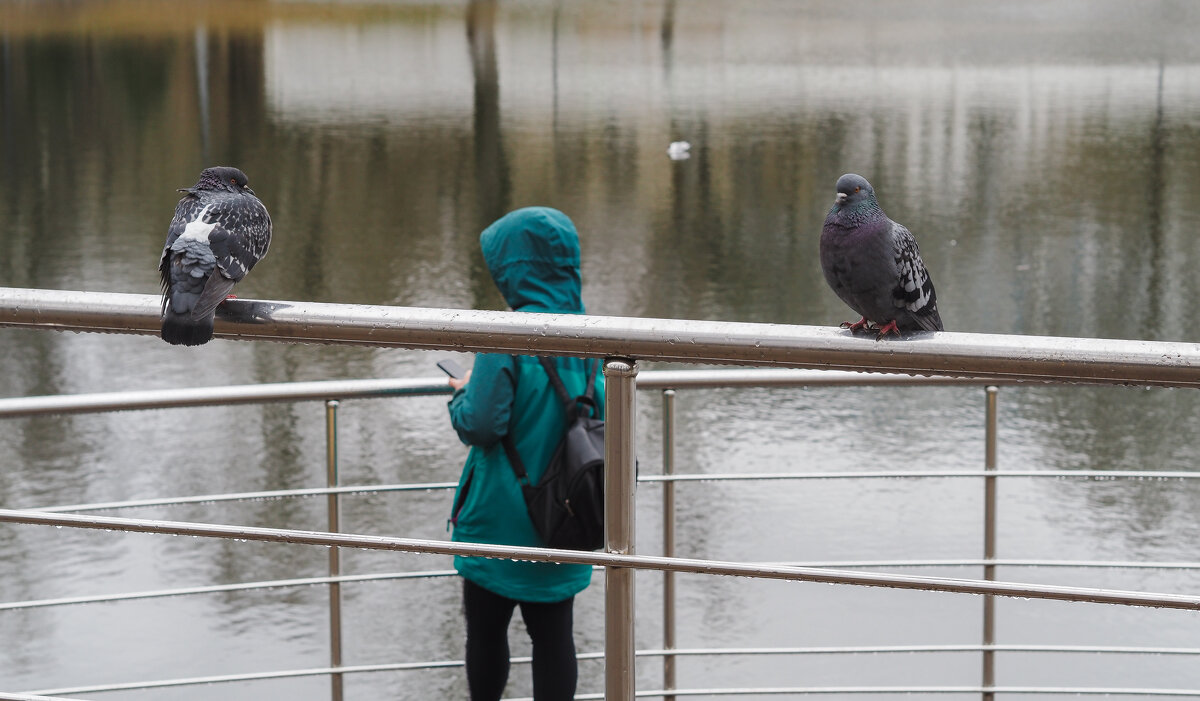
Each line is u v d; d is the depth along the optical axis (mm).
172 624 9492
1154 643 8844
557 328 2047
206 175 2602
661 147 40438
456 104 51438
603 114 48406
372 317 2129
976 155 39031
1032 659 8570
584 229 28484
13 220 28578
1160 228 28125
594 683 8430
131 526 2131
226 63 64125
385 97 53562
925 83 58969
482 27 86875
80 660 8875
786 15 98062
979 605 9391
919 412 14961
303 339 2195
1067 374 1940
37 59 62562
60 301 2246
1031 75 62094
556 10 99312
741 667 8484
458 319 2080
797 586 9734
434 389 3578
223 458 13328
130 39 73438
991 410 3889
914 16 98062
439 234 27984
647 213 30469
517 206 31516
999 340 1962
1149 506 11453
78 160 37094
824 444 13961
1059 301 21891
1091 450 13695
